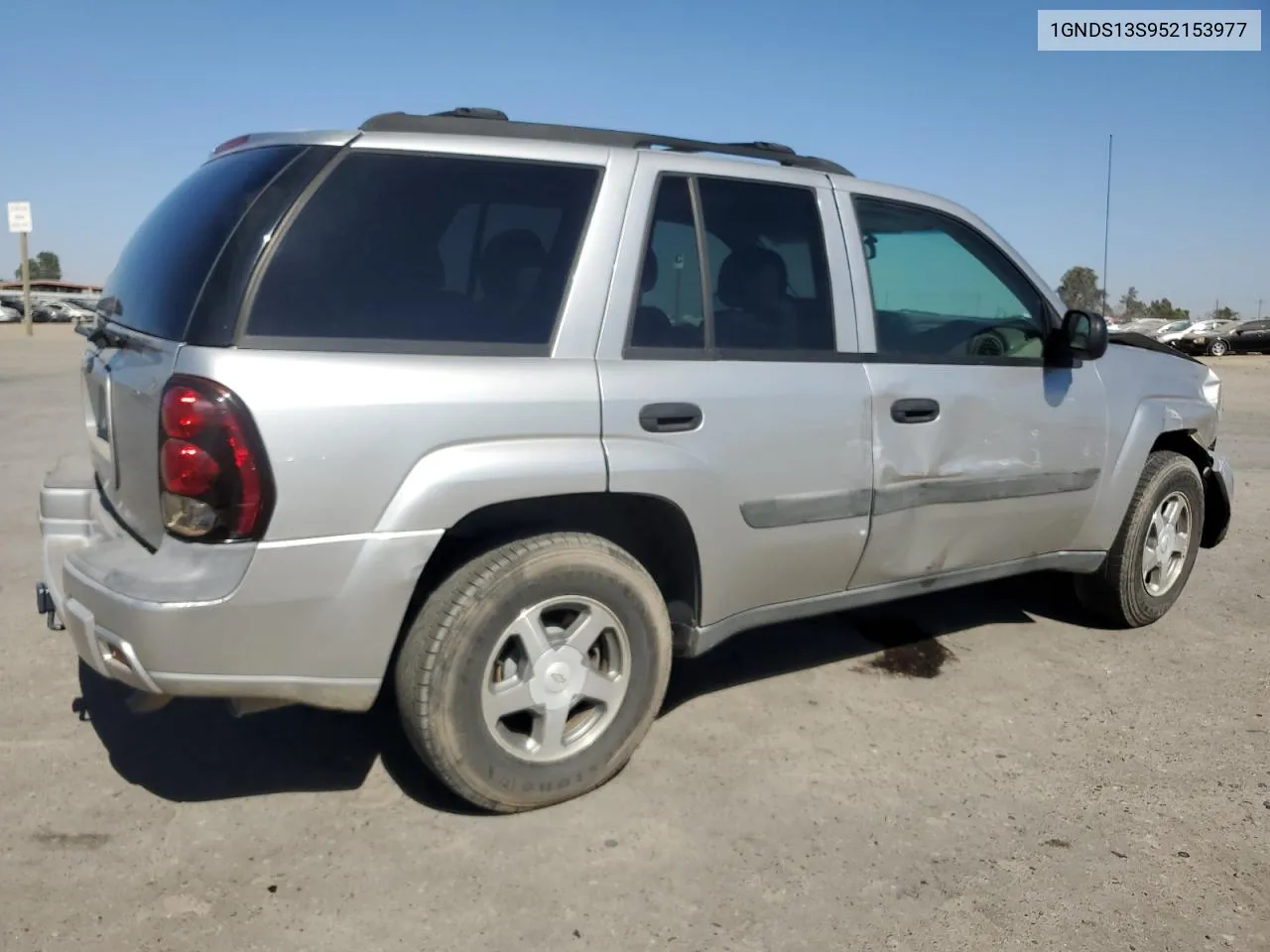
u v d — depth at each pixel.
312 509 2.80
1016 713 4.13
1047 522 4.53
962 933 2.77
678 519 3.40
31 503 7.23
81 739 3.69
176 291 3.00
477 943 2.66
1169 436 5.21
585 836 3.16
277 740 3.73
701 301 3.50
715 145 3.74
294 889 2.87
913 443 3.96
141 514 3.02
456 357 3.02
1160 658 4.78
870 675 4.47
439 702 3.03
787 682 4.36
